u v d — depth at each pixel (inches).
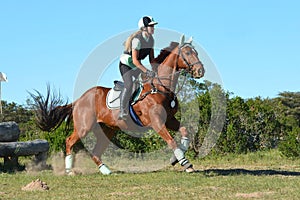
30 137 737.0
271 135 719.1
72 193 343.3
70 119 502.6
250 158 620.7
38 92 494.6
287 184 360.8
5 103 1157.1
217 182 375.6
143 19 428.5
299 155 619.2
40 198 323.0
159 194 330.3
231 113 685.3
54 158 568.1
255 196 315.9
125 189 356.8
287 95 2021.4
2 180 412.2
